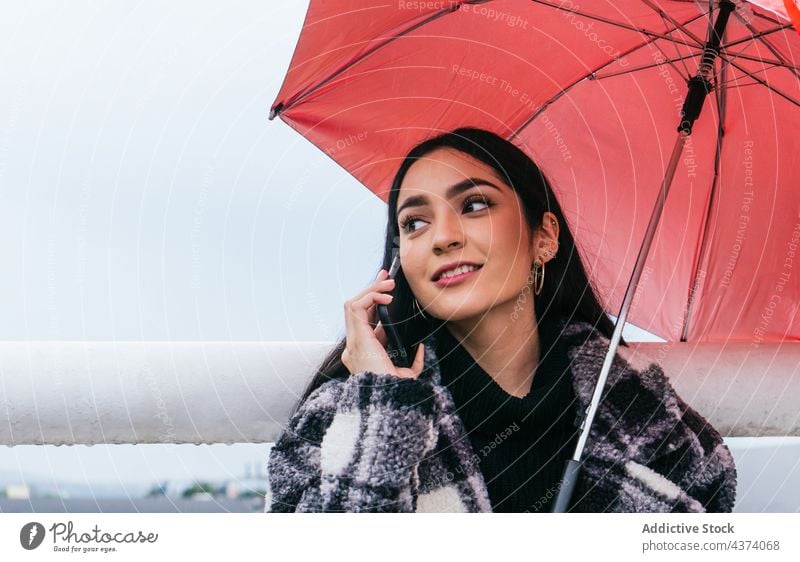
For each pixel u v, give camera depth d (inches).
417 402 55.5
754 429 67.3
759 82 67.5
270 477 56.5
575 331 62.1
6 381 62.5
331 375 60.8
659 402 61.0
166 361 63.7
